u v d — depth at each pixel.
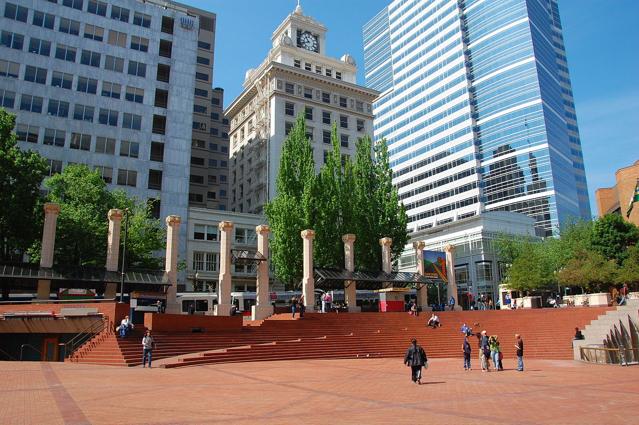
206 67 108.81
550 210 108.94
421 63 145.00
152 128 66.56
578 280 48.81
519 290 57.19
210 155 106.69
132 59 67.31
